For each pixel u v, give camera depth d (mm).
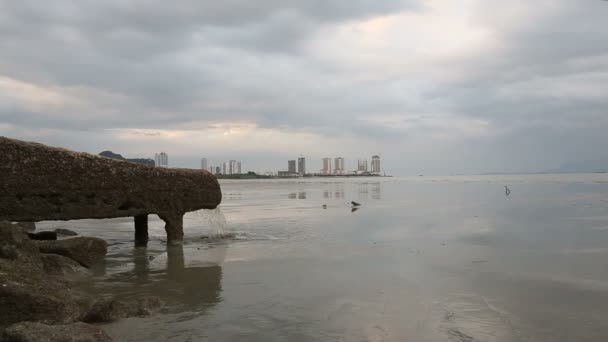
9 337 5801
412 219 22703
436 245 14516
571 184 67250
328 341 6391
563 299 8289
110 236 18219
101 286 9703
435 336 6535
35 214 12414
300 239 16266
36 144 12578
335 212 27703
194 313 7699
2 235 9383
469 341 6348
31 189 12320
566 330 6738
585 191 46406
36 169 12406
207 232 18422
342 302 8227
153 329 6914
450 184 92562
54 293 7281
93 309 7410
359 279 9977
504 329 6793
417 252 13273
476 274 10328
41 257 10430
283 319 7336
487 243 14711
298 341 6406
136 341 6438
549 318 7254
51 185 12602
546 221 20281
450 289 9047
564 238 15305
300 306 8016
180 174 15188
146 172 14445
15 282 7109
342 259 12328
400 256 12672
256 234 17812
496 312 7570
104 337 6219
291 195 52781
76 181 13008
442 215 24531
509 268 10883
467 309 7742
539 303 8055
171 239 15258
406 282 9656
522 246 13953
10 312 6758
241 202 39719
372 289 9109
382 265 11461
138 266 11906
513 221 20672
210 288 9406
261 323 7160
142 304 7832
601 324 6977
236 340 6465
